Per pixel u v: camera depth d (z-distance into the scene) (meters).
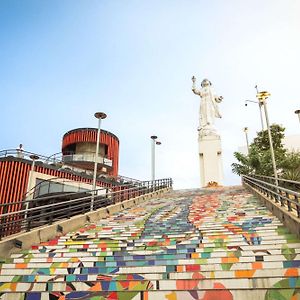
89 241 9.69
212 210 13.89
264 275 5.81
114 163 35.31
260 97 17.50
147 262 6.98
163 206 17.16
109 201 17.02
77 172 25.91
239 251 7.05
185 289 5.45
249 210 12.85
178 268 6.47
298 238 7.89
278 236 8.19
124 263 7.07
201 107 31.77
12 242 8.88
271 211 11.84
